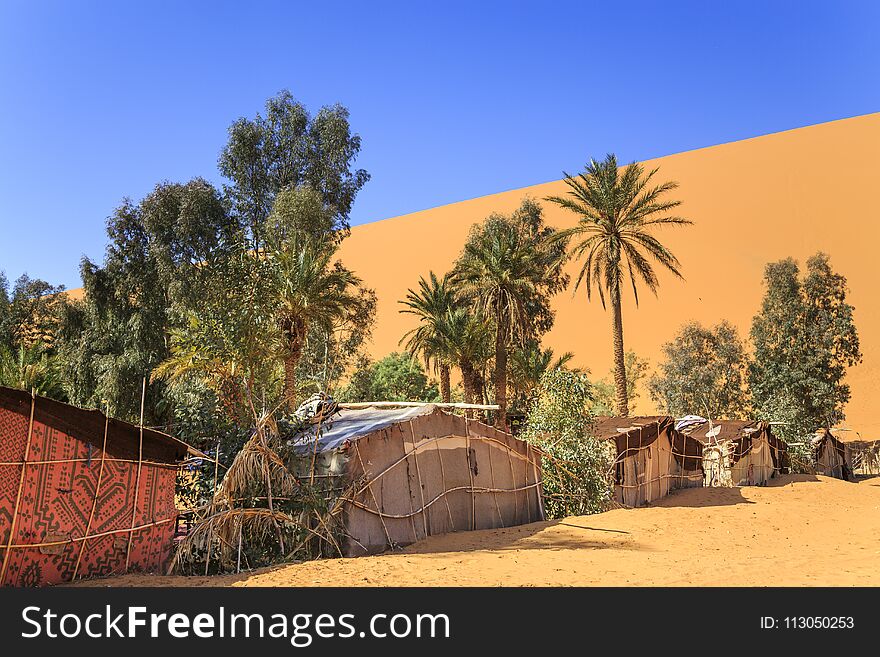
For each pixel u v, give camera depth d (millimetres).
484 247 34906
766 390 42688
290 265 27422
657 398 48656
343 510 12109
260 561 11156
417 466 13859
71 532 9281
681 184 97875
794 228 83875
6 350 36156
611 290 34594
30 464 8938
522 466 16875
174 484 10812
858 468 41812
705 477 26125
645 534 14289
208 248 38000
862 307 70375
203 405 12430
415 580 9375
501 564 10680
